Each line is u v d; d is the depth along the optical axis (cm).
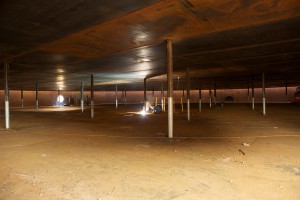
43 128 1173
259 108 2348
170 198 360
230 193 376
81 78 2056
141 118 1648
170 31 731
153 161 562
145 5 535
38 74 1741
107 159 584
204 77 2050
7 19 611
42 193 383
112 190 393
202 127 1146
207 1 519
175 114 1884
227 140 813
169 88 868
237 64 1357
